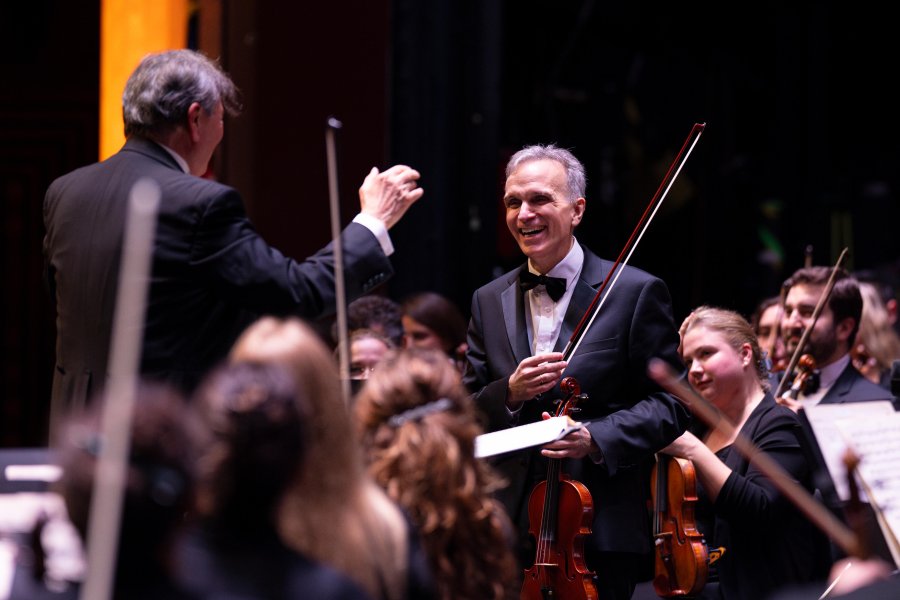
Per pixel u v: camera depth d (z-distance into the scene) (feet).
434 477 15.48
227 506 12.55
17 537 13.26
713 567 24.72
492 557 15.74
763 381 26.40
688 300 56.95
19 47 39.22
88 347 18.86
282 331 14.28
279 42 37.91
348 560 13.48
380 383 16.20
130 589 11.36
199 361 18.84
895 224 62.23
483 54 40.57
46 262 20.56
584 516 21.40
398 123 39.63
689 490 23.67
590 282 23.08
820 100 60.44
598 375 22.26
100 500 10.94
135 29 39.24
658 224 56.13
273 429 12.43
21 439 40.14
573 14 53.11
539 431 19.36
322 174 38.04
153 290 18.48
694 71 57.47
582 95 53.52
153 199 11.16
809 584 24.59
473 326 24.31
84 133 39.58
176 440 11.64
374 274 19.75
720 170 57.57
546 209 22.74
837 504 23.35
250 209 37.76
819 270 31.27
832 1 61.67
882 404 22.29
